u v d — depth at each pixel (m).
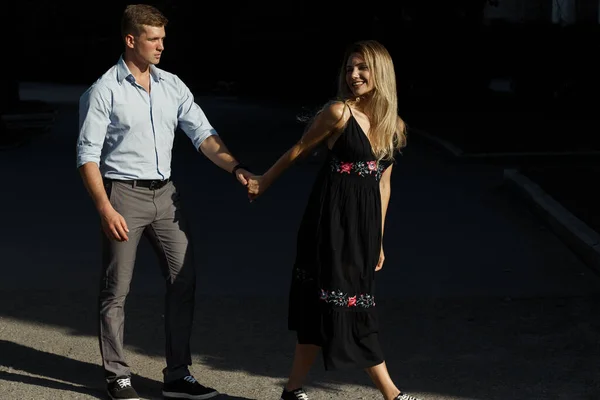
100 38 109.62
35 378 12.55
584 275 18.39
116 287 11.77
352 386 12.53
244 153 38.03
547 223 22.69
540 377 12.86
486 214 24.36
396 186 28.83
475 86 56.69
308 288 11.00
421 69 57.72
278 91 78.44
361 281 10.86
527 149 35.12
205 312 15.85
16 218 23.84
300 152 11.15
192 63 94.12
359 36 60.00
